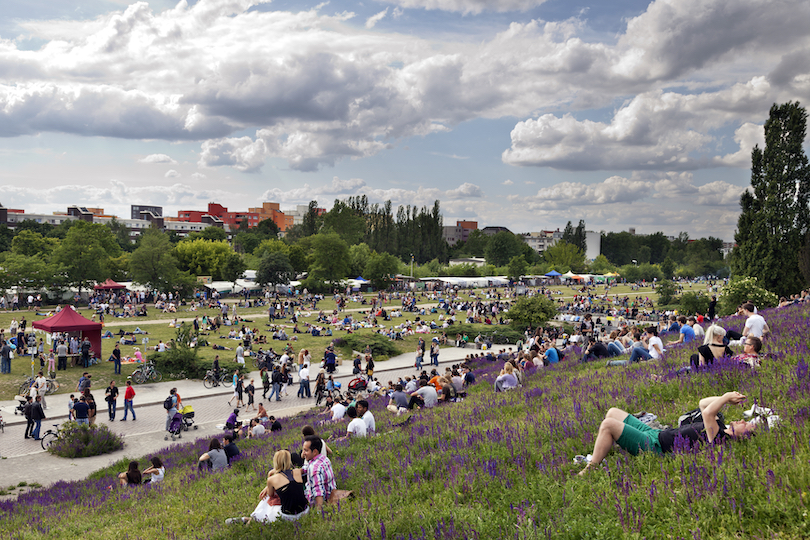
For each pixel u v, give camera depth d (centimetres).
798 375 657
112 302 6544
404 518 488
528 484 511
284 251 11350
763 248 5006
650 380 886
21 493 1370
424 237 15438
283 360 2884
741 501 374
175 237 15100
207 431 2175
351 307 7325
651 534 362
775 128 5038
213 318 5078
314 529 528
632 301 8744
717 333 873
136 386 2919
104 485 1224
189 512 744
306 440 659
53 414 2305
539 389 1109
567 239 18462
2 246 10962
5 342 2978
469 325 5281
